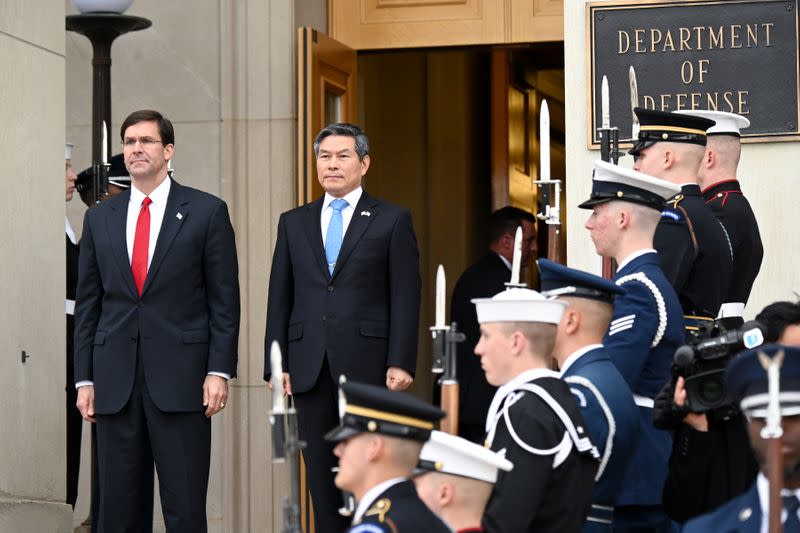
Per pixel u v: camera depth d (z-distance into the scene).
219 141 16.31
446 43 16.92
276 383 7.20
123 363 11.87
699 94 14.23
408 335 12.26
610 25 14.38
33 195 12.46
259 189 16.22
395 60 21.16
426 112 21.17
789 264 14.03
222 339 11.95
